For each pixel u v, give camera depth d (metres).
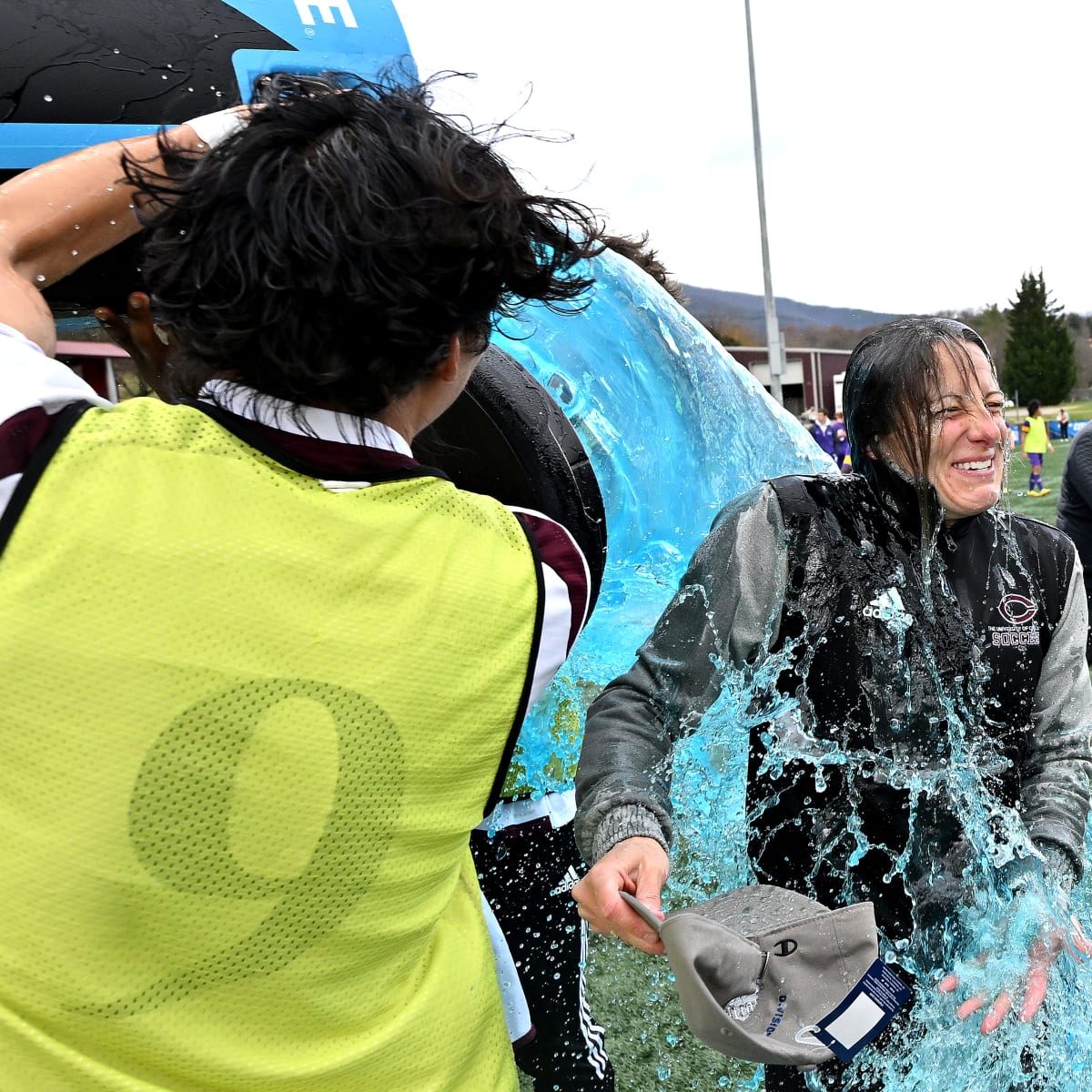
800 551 1.07
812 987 0.84
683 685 1.12
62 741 0.56
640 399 1.58
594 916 0.92
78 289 0.97
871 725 1.07
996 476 1.04
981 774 1.09
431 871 0.70
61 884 0.56
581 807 1.05
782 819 1.12
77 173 0.77
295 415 0.65
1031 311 49.81
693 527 1.60
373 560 0.64
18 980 0.57
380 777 0.63
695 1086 1.64
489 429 1.23
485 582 0.69
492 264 0.66
